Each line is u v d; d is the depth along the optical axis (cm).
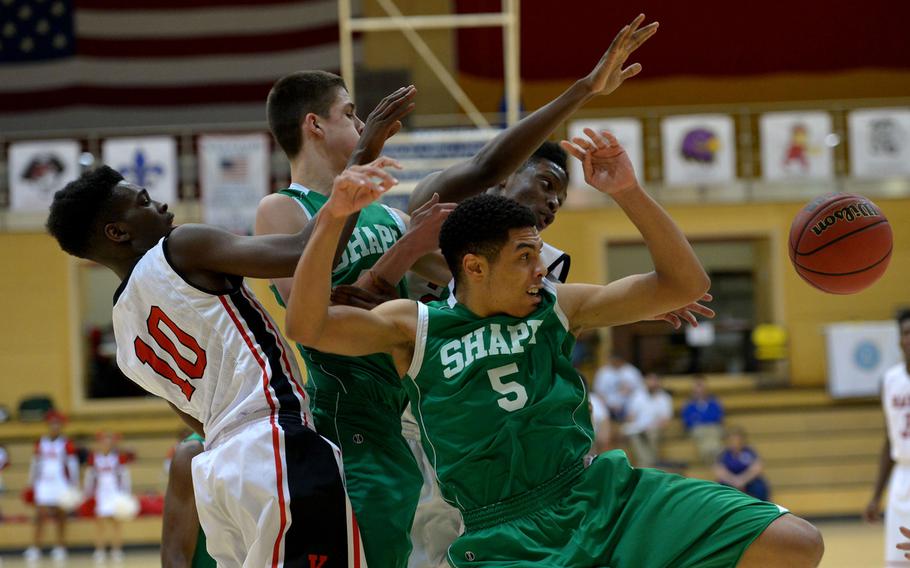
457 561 316
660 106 1984
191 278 329
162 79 1864
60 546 1415
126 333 341
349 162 332
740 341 1805
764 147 1656
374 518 345
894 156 1672
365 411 360
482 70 1794
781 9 1844
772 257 1766
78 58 1864
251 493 314
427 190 375
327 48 1828
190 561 394
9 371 1742
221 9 1864
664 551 302
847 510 1523
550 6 1823
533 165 399
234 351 327
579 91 346
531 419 315
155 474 1573
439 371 320
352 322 313
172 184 1573
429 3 1780
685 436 1591
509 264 315
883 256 366
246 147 1572
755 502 304
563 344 329
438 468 322
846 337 1658
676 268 314
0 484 1504
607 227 1734
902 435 771
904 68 1848
